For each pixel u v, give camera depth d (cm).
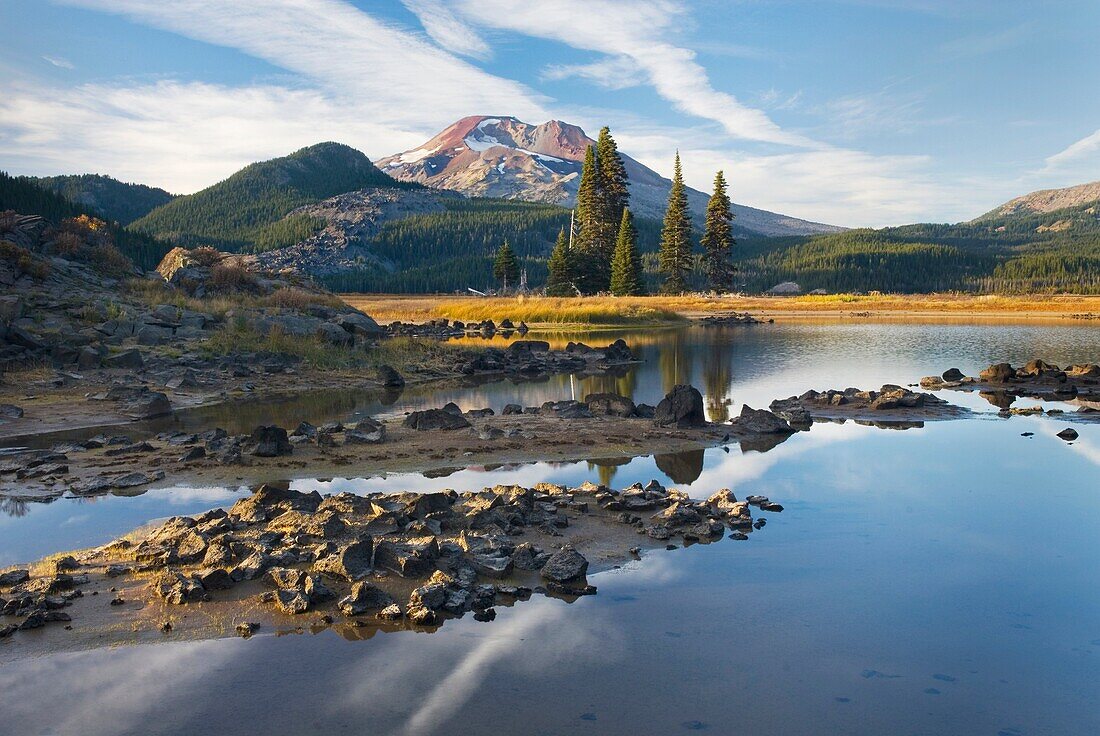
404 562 914
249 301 3822
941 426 1958
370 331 3981
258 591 889
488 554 977
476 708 645
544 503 1214
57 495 1286
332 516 1059
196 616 825
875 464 1543
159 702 655
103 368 2534
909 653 746
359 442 1691
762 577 938
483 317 7094
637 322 6862
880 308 8856
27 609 823
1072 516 1181
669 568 970
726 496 1241
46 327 2723
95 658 736
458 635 785
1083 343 4512
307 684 686
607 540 1069
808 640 773
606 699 661
